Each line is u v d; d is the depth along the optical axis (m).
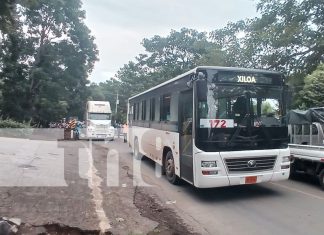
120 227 6.11
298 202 8.22
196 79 8.23
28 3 12.95
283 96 8.80
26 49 33.25
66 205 6.88
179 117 9.55
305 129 11.03
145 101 14.30
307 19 18.67
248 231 6.24
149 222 6.54
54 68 36.44
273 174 8.40
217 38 23.44
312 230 6.23
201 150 8.05
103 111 30.16
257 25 20.39
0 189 7.38
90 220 6.23
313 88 15.59
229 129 8.17
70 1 35.12
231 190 9.54
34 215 6.09
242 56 20.48
